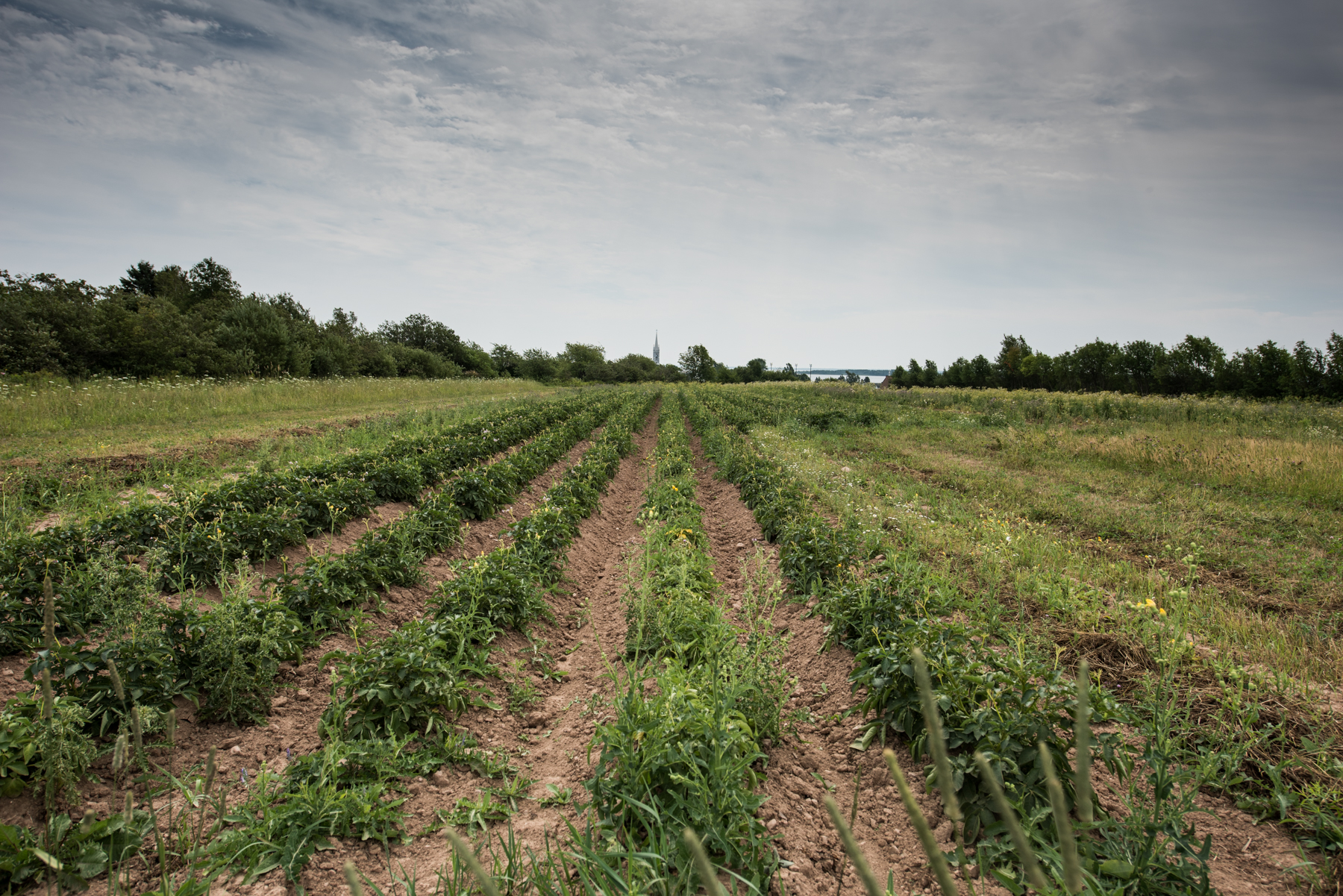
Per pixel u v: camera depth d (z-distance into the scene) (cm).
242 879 338
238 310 3647
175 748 437
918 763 422
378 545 731
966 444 1891
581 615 747
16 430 1416
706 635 587
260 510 873
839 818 85
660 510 1087
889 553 768
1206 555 866
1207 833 358
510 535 881
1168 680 467
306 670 556
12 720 375
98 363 2691
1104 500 1175
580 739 492
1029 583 698
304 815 370
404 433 1712
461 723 498
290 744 464
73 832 334
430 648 511
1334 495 1149
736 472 1370
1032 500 1169
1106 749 381
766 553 887
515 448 1744
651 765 366
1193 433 1917
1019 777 369
